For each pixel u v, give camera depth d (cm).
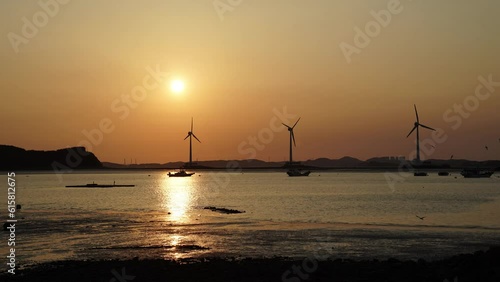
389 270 3194
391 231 5525
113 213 7931
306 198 11706
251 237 5122
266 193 14025
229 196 12694
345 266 3362
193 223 6450
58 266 3578
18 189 16300
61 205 9712
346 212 8038
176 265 3503
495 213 7775
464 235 5191
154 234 5384
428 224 6262
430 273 3066
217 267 3412
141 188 17538
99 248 4522
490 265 3084
